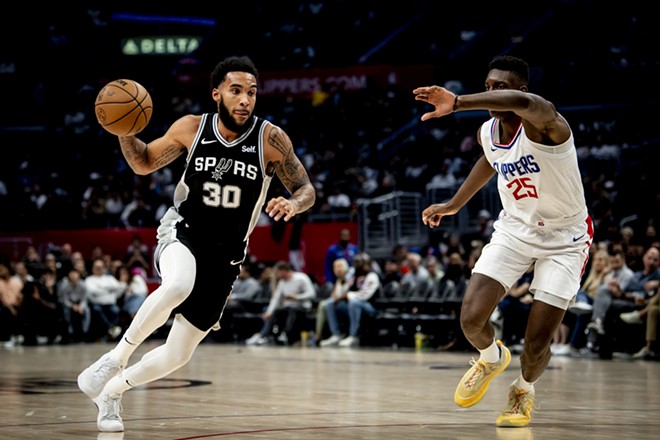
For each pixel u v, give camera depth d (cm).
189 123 486
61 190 2425
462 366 1054
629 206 1852
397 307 1502
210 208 476
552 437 457
